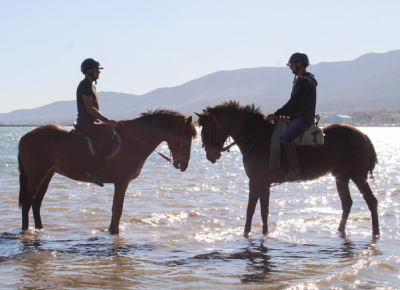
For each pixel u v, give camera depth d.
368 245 7.00
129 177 7.66
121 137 7.59
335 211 10.09
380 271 5.64
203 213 9.74
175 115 7.78
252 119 7.57
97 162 7.40
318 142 7.28
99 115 7.44
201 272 5.68
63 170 7.62
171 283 5.25
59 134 7.66
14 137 82.44
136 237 7.55
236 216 9.45
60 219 8.90
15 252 6.52
